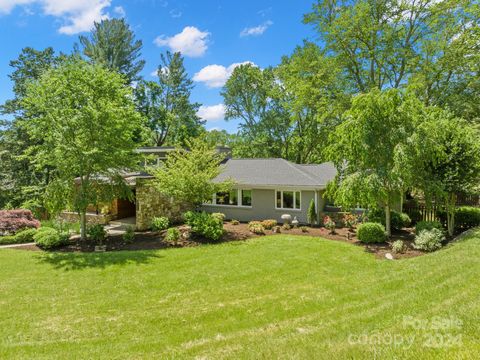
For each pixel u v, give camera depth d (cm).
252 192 2111
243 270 1067
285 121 3722
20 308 809
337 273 1015
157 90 3912
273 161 2302
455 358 350
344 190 1316
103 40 3228
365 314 608
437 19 2109
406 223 1623
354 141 1307
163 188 1653
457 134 1298
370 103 1288
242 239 1545
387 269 984
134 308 801
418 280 807
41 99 1334
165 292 902
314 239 1505
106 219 2075
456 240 1255
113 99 1482
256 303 799
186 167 1662
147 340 635
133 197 1778
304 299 803
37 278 1033
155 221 1778
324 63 2378
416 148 1211
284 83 3241
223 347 545
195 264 1149
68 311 789
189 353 538
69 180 1440
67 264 1168
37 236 1487
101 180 1573
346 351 415
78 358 561
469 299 577
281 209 2019
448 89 2284
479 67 2083
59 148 1315
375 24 2219
